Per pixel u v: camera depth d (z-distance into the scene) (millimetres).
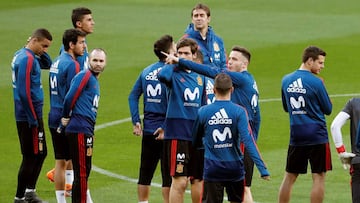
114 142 48344
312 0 96500
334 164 43969
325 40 77375
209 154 31359
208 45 41000
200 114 31359
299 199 38562
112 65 67812
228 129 31094
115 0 95688
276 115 54406
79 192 34750
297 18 86875
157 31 80125
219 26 82688
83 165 34719
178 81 33969
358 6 93188
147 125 35812
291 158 35812
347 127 51312
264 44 75688
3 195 38875
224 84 31141
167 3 94125
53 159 45188
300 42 76438
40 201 37812
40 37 36531
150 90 35750
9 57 69938
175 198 34031
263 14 88688
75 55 37156
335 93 60250
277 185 40750
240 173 31406
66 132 34812
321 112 35469
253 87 35844
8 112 54531
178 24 83375
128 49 73062
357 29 81938
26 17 85125
